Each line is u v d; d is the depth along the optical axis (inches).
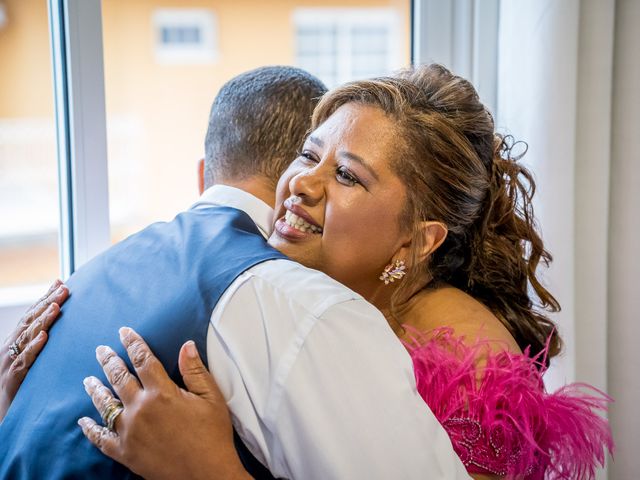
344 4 427.8
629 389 51.7
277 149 40.9
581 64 48.0
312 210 35.6
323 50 433.4
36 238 363.6
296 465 30.5
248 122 40.9
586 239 49.7
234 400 30.9
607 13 47.3
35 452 32.0
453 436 33.7
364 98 36.5
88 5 44.8
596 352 50.5
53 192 396.2
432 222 36.8
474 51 52.5
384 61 430.6
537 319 43.3
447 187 36.9
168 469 29.7
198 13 429.4
